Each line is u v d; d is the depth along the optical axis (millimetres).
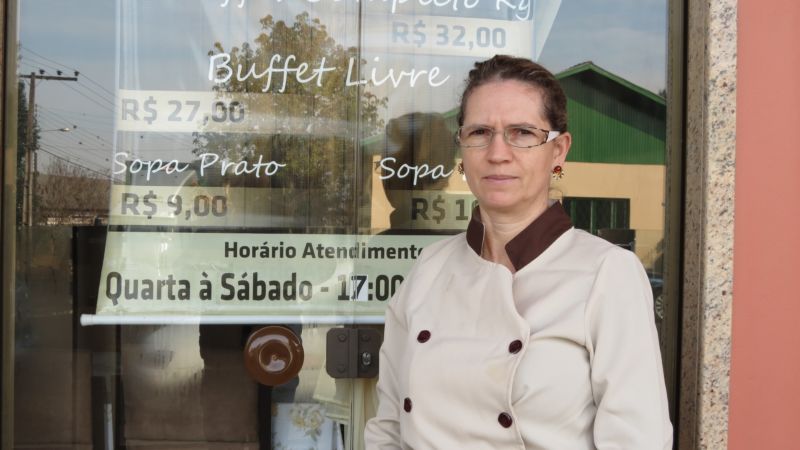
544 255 1456
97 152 2230
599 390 1348
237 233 2281
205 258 2275
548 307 1384
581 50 2344
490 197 1469
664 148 2354
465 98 1527
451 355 1411
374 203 2320
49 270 2234
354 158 2311
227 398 2305
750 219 2193
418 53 2314
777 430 2213
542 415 1347
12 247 2199
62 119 2221
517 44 2334
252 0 2268
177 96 2250
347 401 2334
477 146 1485
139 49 2234
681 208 2311
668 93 2342
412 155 2322
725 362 2178
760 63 2191
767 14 2188
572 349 1364
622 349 1332
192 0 2246
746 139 2191
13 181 2201
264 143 2281
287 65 2285
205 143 2264
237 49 2264
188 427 2301
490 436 1371
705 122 2189
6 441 2199
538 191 1474
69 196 2229
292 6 2277
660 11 2348
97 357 2268
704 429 2182
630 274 1389
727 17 2164
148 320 2273
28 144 2211
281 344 2299
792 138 2195
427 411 1420
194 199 2266
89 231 2242
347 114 2309
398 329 1654
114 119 2236
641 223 2357
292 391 2320
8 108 2191
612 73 2352
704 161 2195
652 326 1368
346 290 2318
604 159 2352
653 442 1283
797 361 2211
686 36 2297
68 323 2250
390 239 2324
